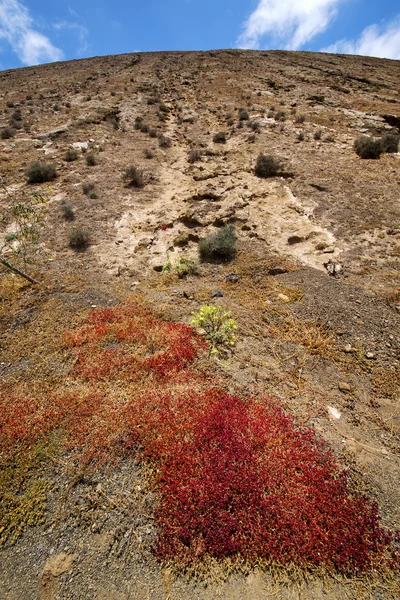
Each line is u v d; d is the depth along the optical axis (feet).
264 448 11.18
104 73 102.99
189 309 19.26
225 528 9.10
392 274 21.06
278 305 19.17
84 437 11.74
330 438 11.91
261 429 11.71
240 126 54.90
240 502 9.63
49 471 10.84
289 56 125.29
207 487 9.94
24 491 10.33
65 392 13.52
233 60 115.55
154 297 20.48
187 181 38.60
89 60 136.05
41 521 9.62
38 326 17.51
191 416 12.25
